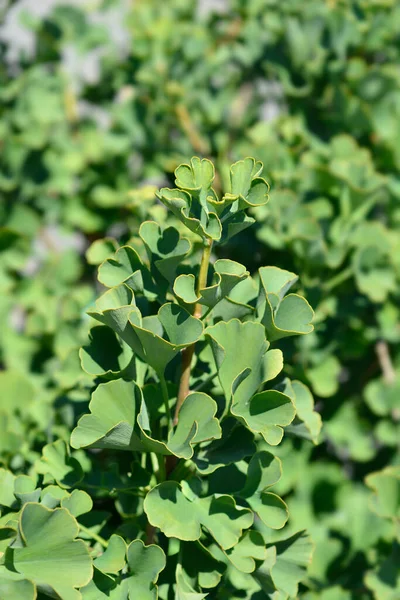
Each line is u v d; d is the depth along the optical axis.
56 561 0.88
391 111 1.43
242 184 0.90
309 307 0.93
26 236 1.59
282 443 1.23
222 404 0.96
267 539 1.08
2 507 0.95
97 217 1.66
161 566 0.91
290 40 1.48
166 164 1.60
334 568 1.27
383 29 1.48
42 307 1.43
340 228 1.31
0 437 1.06
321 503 1.34
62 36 1.71
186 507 0.92
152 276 0.96
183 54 1.64
